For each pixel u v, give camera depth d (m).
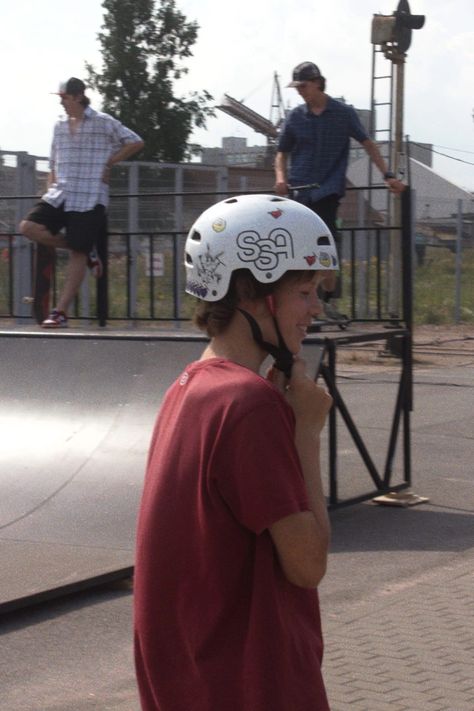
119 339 10.11
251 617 2.84
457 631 6.58
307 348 8.80
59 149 11.96
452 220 33.91
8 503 8.71
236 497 2.81
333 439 9.14
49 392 10.03
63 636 6.54
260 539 2.85
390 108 20.92
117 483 8.81
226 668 2.85
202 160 50.16
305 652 2.92
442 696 5.59
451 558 8.16
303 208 3.13
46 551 7.74
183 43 48.47
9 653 6.27
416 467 11.62
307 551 2.82
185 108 48.84
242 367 2.96
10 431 9.78
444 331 28.83
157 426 3.12
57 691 5.73
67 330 11.36
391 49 20.77
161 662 2.96
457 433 13.79
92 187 11.81
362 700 5.53
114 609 7.01
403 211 9.96
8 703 5.57
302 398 2.99
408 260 9.92
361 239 13.32
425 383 18.70
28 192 19.55
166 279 17.75
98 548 7.79
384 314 14.10
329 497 9.28
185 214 22.38
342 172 10.79
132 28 48.03
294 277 3.05
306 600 3.00
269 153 43.12
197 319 3.13
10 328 11.91
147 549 2.98
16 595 6.84
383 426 14.21
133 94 48.25
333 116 10.67
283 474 2.80
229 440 2.81
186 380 3.04
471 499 10.16
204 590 2.89
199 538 2.88
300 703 2.86
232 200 3.16
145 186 22.02
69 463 9.20
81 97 11.82
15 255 17.95
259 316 3.06
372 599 7.20
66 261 14.34
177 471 2.93
